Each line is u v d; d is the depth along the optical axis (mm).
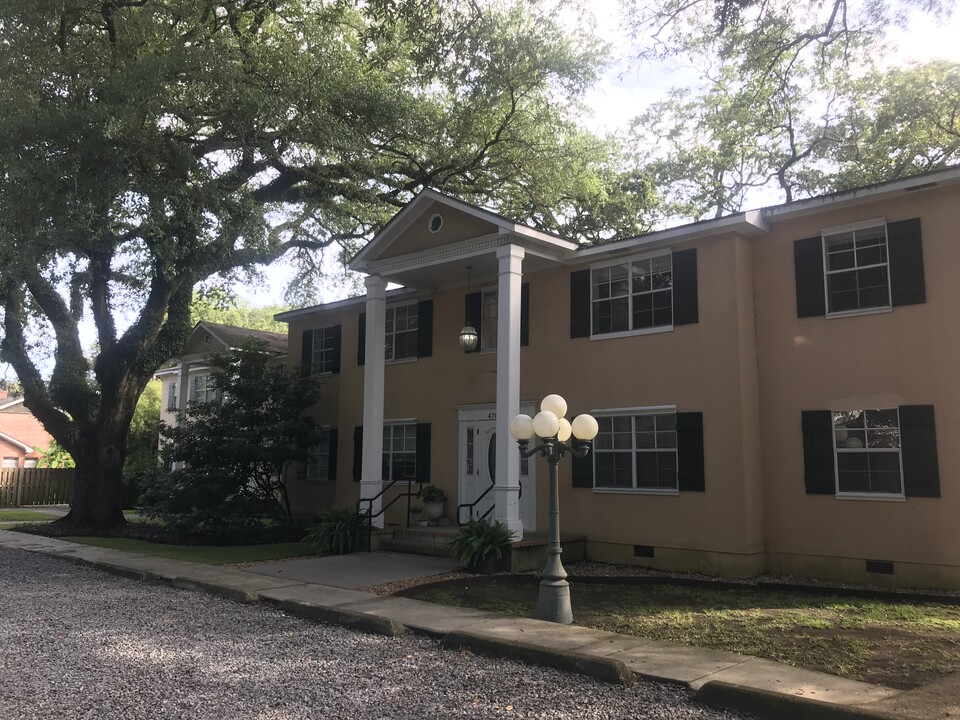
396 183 20969
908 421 10820
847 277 11734
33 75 14172
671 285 13164
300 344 20656
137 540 16984
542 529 14188
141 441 28203
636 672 6391
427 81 18172
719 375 12281
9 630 8117
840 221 11766
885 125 20984
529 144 20484
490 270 15195
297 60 16469
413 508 15859
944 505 10422
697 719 5375
